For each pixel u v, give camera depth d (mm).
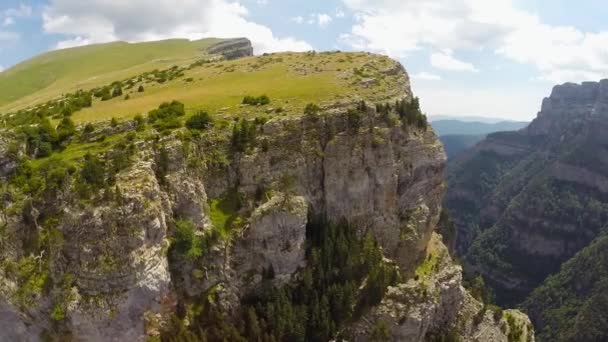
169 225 63781
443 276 86562
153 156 64688
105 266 55469
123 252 56406
